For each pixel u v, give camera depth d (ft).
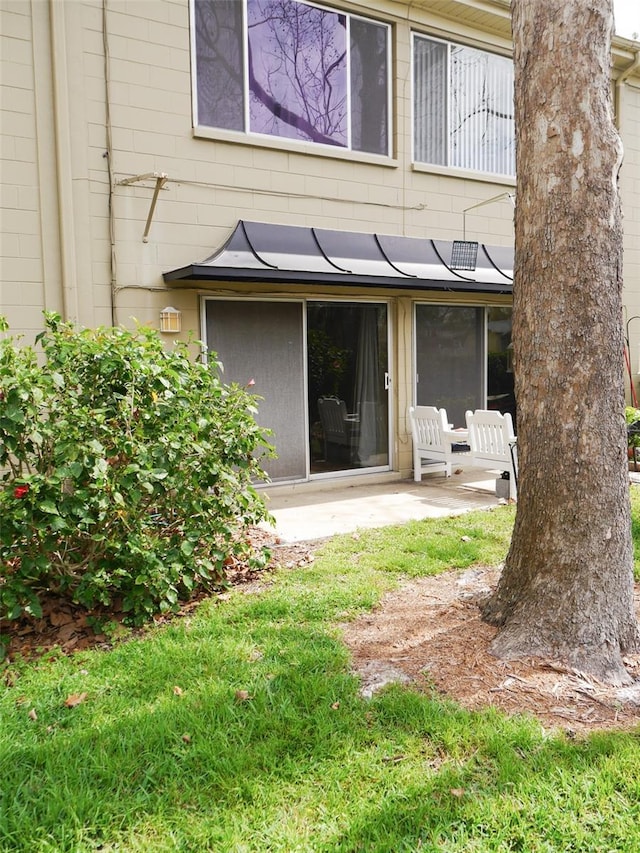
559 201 11.32
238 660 11.59
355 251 26.76
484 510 22.71
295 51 26.03
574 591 11.44
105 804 7.96
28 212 21.01
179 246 23.62
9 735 9.42
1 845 7.40
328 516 22.48
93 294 22.06
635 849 7.13
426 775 8.46
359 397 28.76
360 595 14.58
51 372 12.83
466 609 13.70
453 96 30.73
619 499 11.61
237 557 16.60
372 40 28.17
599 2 11.10
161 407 13.94
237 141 24.47
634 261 36.83
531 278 11.76
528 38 11.64
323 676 10.93
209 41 24.04
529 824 7.57
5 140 20.59
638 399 37.37
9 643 12.56
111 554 13.50
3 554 12.51
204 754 8.88
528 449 12.09
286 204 25.95
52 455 12.75
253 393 25.58
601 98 11.23
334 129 27.25
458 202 30.83
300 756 8.86
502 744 8.95
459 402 31.86
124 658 11.80
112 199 22.21
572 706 10.00
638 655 11.45
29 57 20.79
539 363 11.74
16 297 20.95
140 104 22.62
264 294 25.44
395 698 10.12
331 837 7.45
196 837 7.46
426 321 30.55
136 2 22.36
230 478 14.62
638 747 8.86
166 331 23.30
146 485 12.94
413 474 30.19
